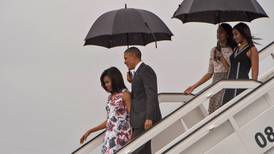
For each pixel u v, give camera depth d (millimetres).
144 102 21672
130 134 22406
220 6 21922
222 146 19672
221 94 24438
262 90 19562
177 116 19875
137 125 21609
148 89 21266
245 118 19844
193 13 24062
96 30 23812
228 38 24266
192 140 19328
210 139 19703
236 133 19688
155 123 20578
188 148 19656
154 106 21094
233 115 19531
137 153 22000
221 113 19516
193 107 20016
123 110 22375
